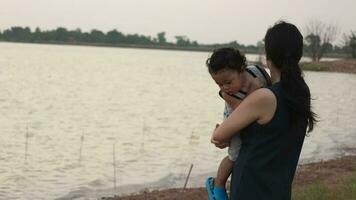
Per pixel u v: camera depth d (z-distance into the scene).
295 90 3.30
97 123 23.17
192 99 36.97
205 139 18.81
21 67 70.19
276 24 3.42
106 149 16.59
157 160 14.66
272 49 3.36
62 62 91.88
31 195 10.88
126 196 10.29
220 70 3.42
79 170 13.31
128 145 17.47
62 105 30.44
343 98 38.56
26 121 23.02
